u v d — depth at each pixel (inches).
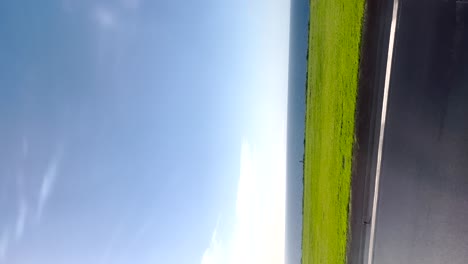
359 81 560.7
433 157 430.3
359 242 538.0
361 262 529.3
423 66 459.5
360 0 553.3
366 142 536.7
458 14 426.9
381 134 505.4
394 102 494.0
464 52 415.8
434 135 433.7
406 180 458.6
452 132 415.8
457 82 419.2
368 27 546.3
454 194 399.2
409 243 435.5
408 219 443.5
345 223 588.4
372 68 534.0
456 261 380.2
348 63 607.2
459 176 400.2
